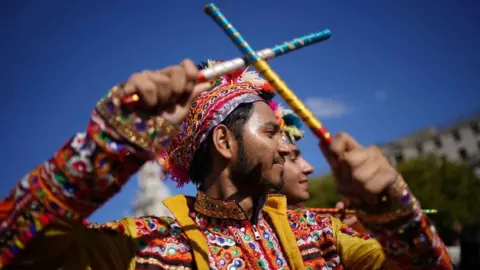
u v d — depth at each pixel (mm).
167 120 1638
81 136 1612
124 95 1595
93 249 1852
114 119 1592
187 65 1649
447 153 38062
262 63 1672
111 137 1593
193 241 2066
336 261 2270
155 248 2043
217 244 2129
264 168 2184
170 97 1637
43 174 1613
